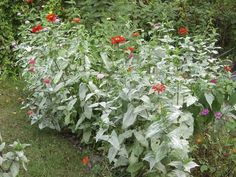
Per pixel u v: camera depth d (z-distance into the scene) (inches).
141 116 148.8
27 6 259.3
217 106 165.8
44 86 187.0
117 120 154.3
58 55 182.5
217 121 172.2
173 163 140.5
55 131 194.2
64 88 178.9
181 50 195.6
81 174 164.7
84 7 262.8
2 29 255.9
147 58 175.5
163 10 285.1
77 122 174.7
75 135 191.5
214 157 166.2
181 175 139.7
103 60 177.2
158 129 137.3
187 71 183.9
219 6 322.3
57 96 181.9
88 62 175.2
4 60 256.4
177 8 293.0
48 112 187.3
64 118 186.4
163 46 188.4
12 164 123.2
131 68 165.6
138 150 149.4
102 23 257.4
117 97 153.3
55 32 192.7
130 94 148.9
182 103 156.7
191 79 172.4
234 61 310.7
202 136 169.8
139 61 176.7
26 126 197.9
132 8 274.1
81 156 175.6
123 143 153.0
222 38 325.7
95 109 164.6
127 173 160.1
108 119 149.6
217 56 304.5
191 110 164.9
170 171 145.6
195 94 166.1
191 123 154.0
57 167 168.1
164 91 151.5
